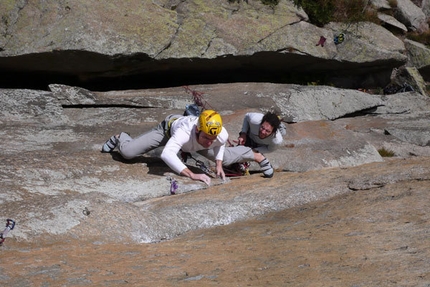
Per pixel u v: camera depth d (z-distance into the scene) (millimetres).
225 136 6875
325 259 4355
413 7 17828
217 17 13031
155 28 12195
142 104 11195
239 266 4352
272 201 6449
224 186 7141
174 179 7164
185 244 5164
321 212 6027
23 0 11617
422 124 12531
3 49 11336
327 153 8828
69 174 7012
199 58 12539
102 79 12672
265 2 13797
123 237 5348
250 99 12141
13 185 6473
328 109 12727
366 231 5102
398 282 3723
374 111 13758
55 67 12062
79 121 10180
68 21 11469
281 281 3918
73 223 5324
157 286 3938
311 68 14766
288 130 9758
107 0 12008
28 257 4684
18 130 8961
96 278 4168
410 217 5414
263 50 13172
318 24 14641
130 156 7422
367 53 14750
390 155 10523
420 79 16500
